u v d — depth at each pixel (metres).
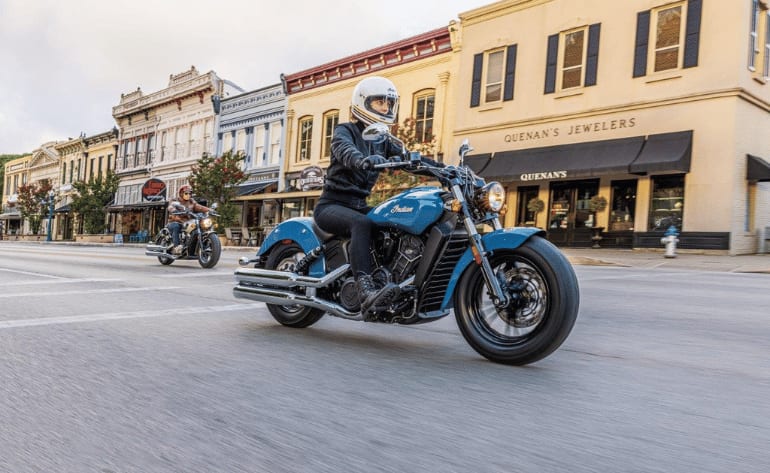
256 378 3.01
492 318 3.64
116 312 5.11
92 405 2.53
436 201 3.46
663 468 1.89
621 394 2.77
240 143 34.03
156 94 41.16
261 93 32.34
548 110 20.64
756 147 17.48
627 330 4.65
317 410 2.48
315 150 29.05
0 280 7.81
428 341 4.09
